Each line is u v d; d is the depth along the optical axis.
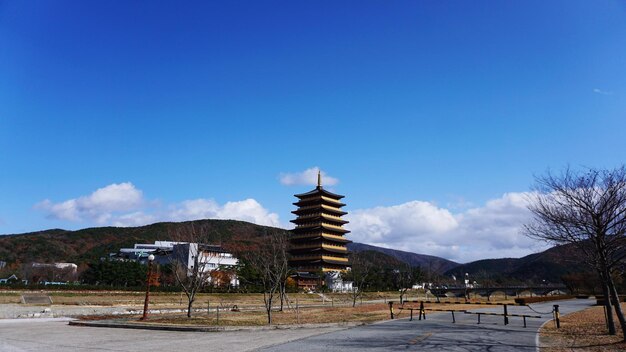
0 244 142.75
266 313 39.94
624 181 25.44
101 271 84.12
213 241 103.69
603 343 18.08
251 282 77.81
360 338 20.17
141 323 27.25
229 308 49.56
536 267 162.75
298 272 102.50
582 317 34.19
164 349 16.95
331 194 123.31
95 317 34.72
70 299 52.97
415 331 23.56
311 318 33.56
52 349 17.23
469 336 21.02
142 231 179.12
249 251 85.88
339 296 87.88
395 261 137.38
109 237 172.12
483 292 118.12
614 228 18.80
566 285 98.62
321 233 115.19
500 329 24.77
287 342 18.75
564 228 20.42
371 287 104.50
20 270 98.62
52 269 98.88
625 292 58.38
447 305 61.19
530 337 20.67
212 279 79.94
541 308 50.75
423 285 121.00
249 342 18.92
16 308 42.56
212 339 20.25
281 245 54.69
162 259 92.31
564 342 18.75
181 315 35.88
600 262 19.81
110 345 18.28
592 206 18.89
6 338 21.17
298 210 121.31
